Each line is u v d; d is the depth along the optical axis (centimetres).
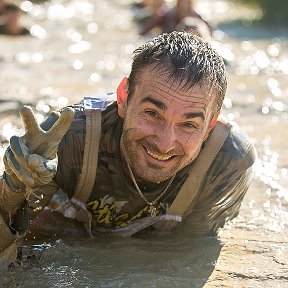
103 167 448
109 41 1616
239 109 893
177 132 404
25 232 421
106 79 1080
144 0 2366
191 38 416
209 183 457
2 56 1297
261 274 429
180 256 454
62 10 2402
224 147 451
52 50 1425
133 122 409
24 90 956
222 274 427
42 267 430
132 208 466
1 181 399
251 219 525
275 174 637
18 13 1722
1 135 716
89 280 414
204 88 403
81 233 485
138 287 405
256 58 1377
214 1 2681
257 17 2181
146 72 405
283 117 862
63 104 864
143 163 415
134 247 465
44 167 369
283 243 481
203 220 477
